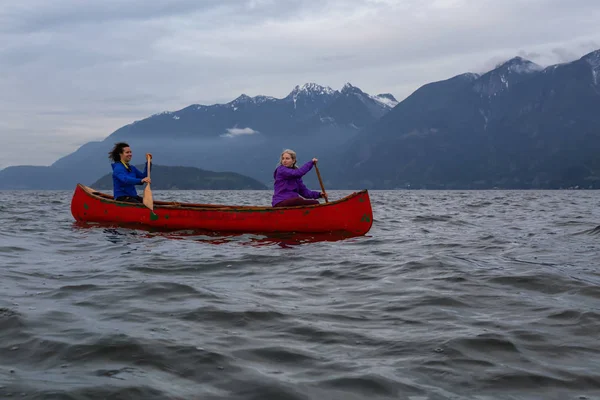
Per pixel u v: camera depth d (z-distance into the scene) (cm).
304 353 329
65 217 1519
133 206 1058
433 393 273
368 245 845
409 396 270
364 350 336
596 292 485
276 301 462
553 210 2175
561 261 680
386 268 624
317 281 556
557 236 1002
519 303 453
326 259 694
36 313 407
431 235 1030
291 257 706
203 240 882
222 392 270
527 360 318
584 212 1977
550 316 410
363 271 609
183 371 297
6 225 1190
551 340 353
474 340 351
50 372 293
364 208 952
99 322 388
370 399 266
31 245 823
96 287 509
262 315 411
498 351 333
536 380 289
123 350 326
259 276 582
